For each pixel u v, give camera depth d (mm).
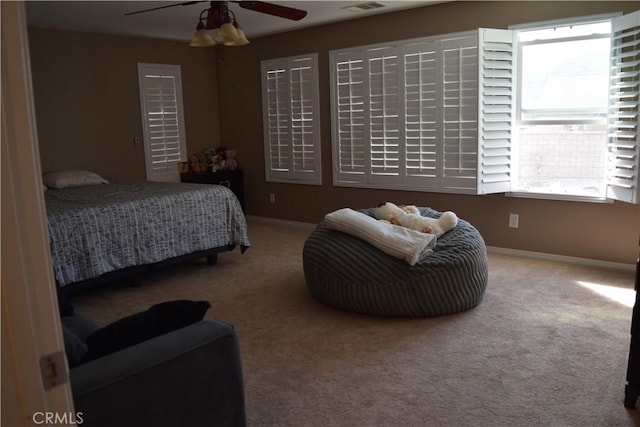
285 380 2602
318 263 3529
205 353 1682
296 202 6504
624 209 4223
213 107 7109
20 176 733
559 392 2414
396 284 3271
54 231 3553
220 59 6973
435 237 3434
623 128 4012
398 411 2293
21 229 738
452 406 2320
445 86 4953
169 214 4262
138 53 6246
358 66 5570
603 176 4391
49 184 5020
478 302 3545
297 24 5742
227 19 3617
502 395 2402
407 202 5469
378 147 5562
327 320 3375
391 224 3682
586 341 2957
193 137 6914
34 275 756
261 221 6883
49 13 4777
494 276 4203
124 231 3965
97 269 3783
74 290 3695
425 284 3260
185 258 4430
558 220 4574
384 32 5332
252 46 6586
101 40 5918
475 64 4703
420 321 3307
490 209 4938
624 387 2443
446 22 4922
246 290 4051
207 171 6730
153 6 4570
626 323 3197
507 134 4754
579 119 4449
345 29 5637
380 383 2543
